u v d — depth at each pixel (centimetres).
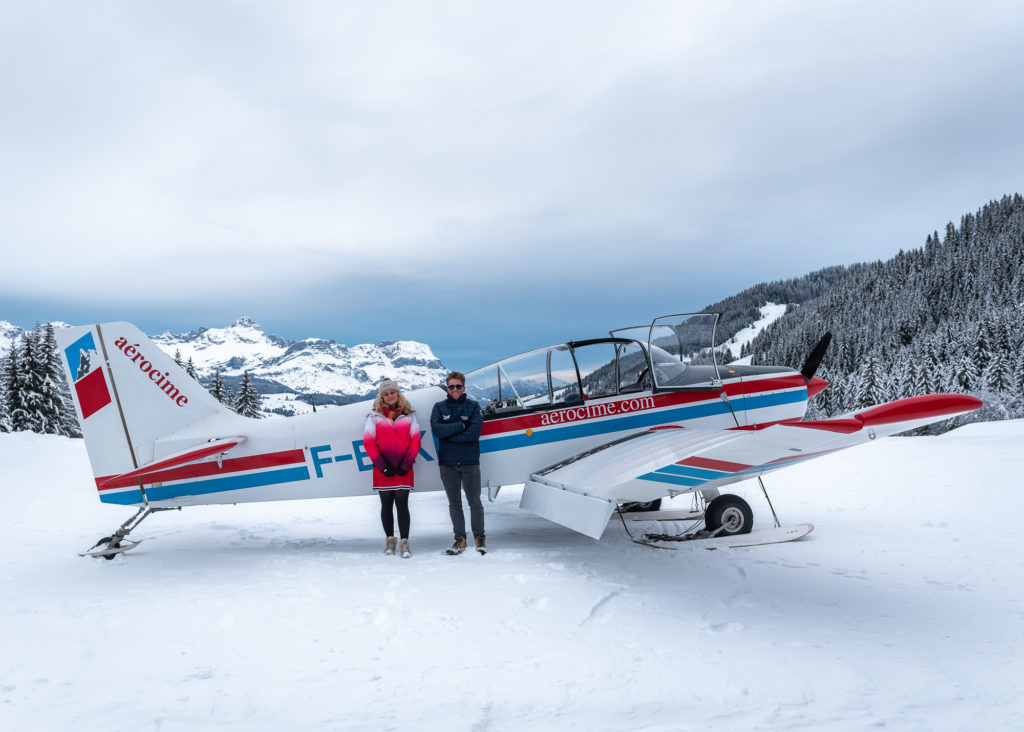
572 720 198
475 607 324
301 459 492
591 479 443
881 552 418
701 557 430
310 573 402
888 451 1213
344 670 243
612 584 366
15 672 240
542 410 520
